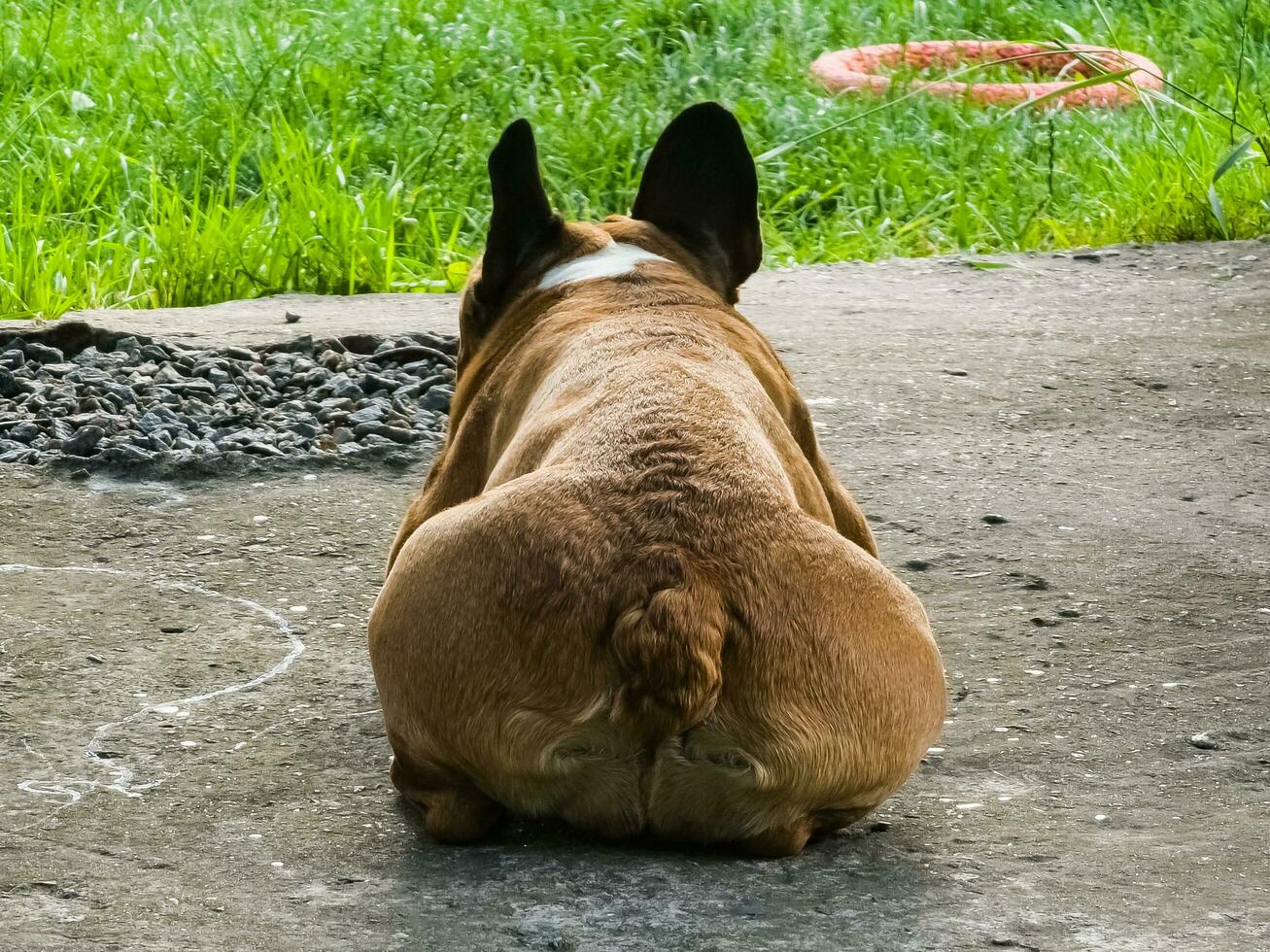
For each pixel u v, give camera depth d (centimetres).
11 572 865
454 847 587
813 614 546
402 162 1825
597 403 603
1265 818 624
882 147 1962
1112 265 1653
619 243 722
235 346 1276
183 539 921
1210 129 1956
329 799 631
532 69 2086
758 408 623
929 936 525
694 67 2116
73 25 2227
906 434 1132
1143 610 840
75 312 1410
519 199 712
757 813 556
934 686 573
